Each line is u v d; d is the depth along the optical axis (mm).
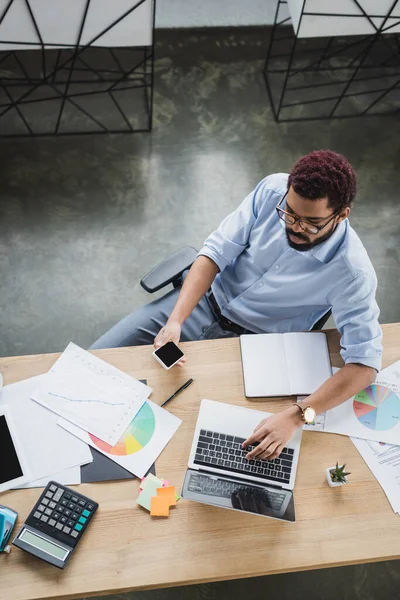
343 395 1686
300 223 1605
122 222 2938
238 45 3480
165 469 1607
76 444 1623
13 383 1699
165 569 1486
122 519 1536
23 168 3027
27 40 2561
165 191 3031
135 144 3145
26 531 1491
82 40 2594
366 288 1719
